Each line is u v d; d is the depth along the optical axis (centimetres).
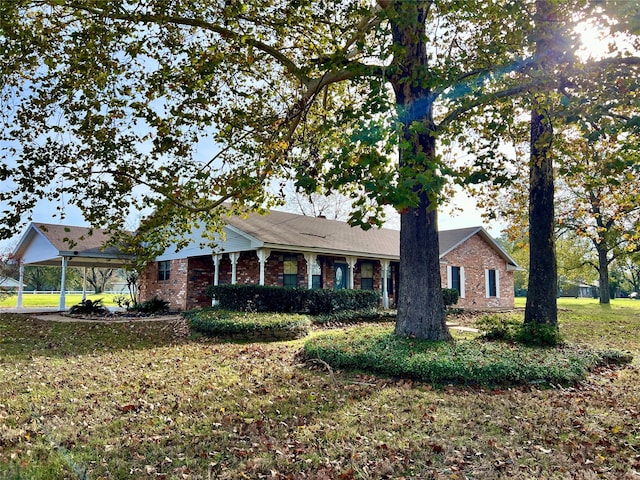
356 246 1806
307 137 846
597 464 382
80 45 677
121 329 1264
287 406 532
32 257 2198
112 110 677
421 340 813
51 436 434
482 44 688
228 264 1902
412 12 578
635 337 1234
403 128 496
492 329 993
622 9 540
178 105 680
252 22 721
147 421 480
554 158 734
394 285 2142
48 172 628
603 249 2856
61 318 1561
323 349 781
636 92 586
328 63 630
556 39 642
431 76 626
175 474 358
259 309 1402
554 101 742
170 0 677
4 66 643
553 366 677
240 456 393
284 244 1502
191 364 784
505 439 434
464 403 550
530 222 1018
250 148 715
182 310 1852
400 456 392
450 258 2227
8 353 887
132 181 675
